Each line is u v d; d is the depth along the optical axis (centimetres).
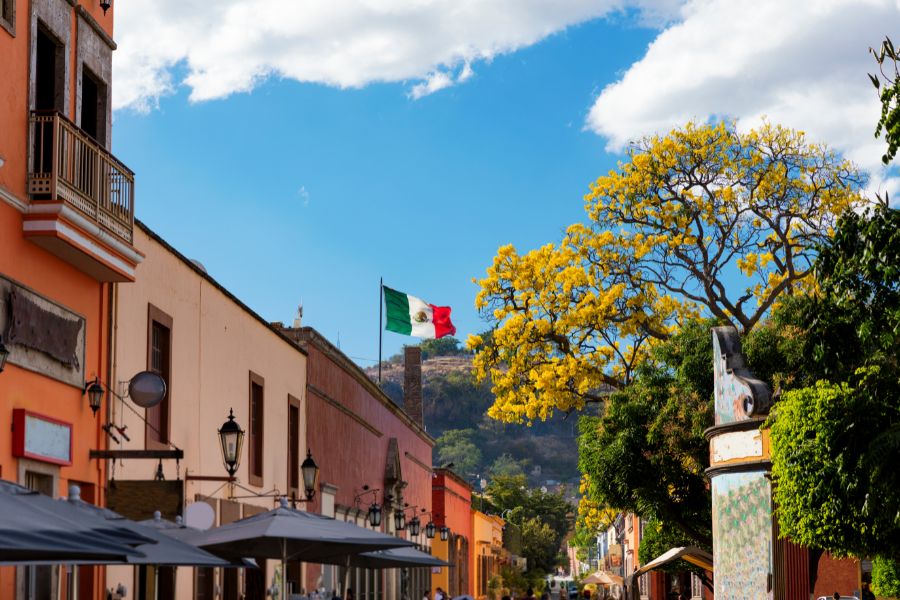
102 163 1681
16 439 1460
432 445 5841
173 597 1977
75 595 1620
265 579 2614
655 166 4278
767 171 4256
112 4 1862
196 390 2169
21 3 1536
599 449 3325
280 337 2808
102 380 1741
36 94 1620
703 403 3162
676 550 3319
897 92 1258
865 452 1402
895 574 2769
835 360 1459
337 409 3456
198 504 1739
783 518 1720
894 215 1312
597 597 8250
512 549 11444
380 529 4234
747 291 4344
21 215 1509
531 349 4275
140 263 1883
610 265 4297
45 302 1555
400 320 5359
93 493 1683
